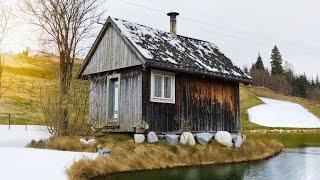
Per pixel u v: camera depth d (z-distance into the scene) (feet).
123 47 67.56
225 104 76.95
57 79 70.95
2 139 79.97
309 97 414.82
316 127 217.36
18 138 82.12
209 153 62.34
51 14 78.69
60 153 53.11
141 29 71.97
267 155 73.87
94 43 73.10
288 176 51.13
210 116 73.36
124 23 70.44
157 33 74.74
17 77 208.44
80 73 77.36
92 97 74.18
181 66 65.41
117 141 60.95
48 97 68.13
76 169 41.73
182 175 49.39
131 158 52.24
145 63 60.64
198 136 66.49
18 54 235.20
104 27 70.95
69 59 77.87
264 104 261.44
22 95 179.42
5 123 128.36
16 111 150.20
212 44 86.43
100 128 68.33
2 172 39.27
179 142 63.82
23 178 36.52
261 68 480.23
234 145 69.87
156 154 56.18
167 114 66.13
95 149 58.03
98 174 45.32
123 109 66.90
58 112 66.59
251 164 62.44
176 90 67.87
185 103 69.10
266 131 172.04
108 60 70.85
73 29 79.56
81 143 60.70
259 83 408.46
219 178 48.44
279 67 452.76
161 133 64.75
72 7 79.41
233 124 78.13
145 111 63.36
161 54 65.62
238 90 80.59
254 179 48.39
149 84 64.54
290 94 410.11
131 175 47.39
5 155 50.88
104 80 72.18
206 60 75.25
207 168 56.13
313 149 91.20
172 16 78.84
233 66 80.84
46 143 62.64
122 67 67.21
